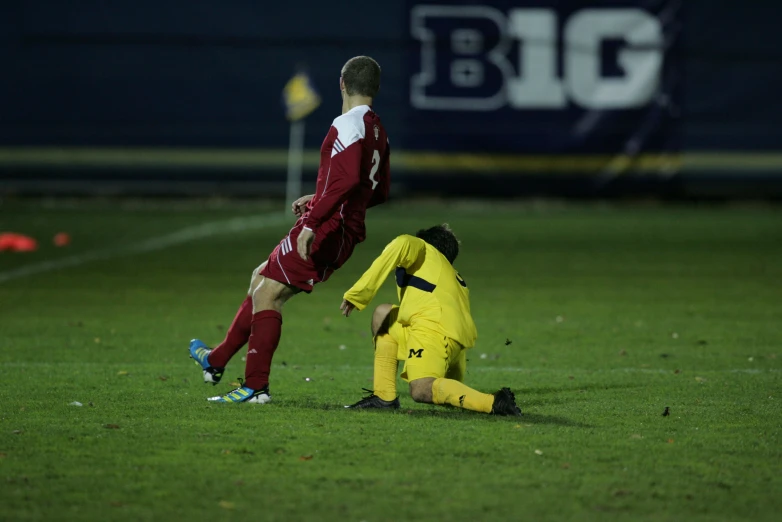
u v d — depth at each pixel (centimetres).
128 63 7506
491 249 5738
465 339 2169
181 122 7575
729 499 1611
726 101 7712
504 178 7712
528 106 7669
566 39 7631
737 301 4144
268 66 7550
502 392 2108
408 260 2159
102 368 2728
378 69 2245
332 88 7569
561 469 1753
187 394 2367
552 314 3838
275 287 2230
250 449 1858
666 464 1792
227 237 6050
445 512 1540
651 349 3159
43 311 3753
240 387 2275
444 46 7600
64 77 7488
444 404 2142
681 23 7638
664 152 7738
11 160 7538
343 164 2111
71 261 5122
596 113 7694
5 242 5525
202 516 1518
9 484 1653
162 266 4988
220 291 4288
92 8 7438
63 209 7262
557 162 7712
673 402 2344
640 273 4938
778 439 1975
